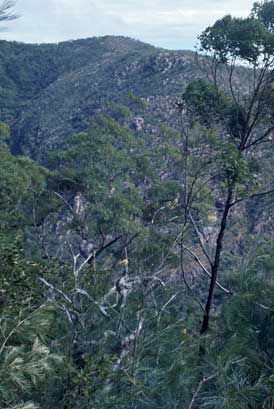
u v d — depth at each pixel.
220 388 7.49
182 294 11.35
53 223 22.52
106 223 21.02
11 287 6.76
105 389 6.75
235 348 8.70
